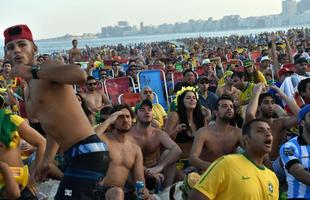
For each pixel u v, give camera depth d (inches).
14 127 194.2
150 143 295.6
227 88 446.0
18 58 159.2
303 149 225.0
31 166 211.6
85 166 155.4
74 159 155.9
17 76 151.2
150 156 298.2
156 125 365.1
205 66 662.5
